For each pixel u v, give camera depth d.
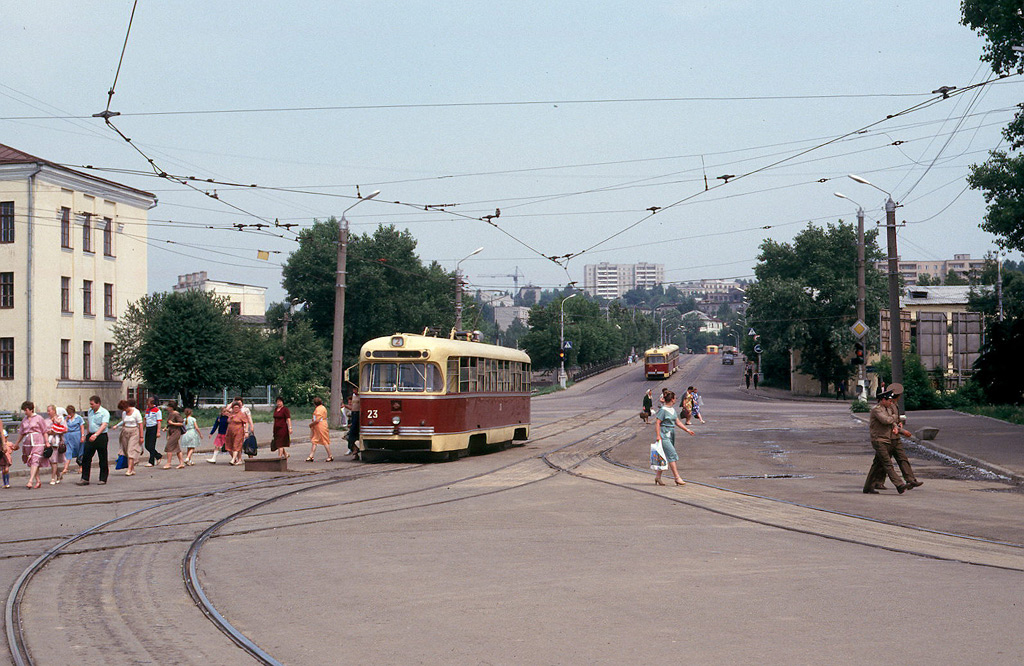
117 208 54.78
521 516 14.28
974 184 38.03
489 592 8.94
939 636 7.18
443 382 24.48
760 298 77.12
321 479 20.05
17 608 8.56
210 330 50.25
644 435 35.00
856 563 10.27
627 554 10.91
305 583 9.48
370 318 78.06
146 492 18.00
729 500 16.00
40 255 48.34
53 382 49.12
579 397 78.25
